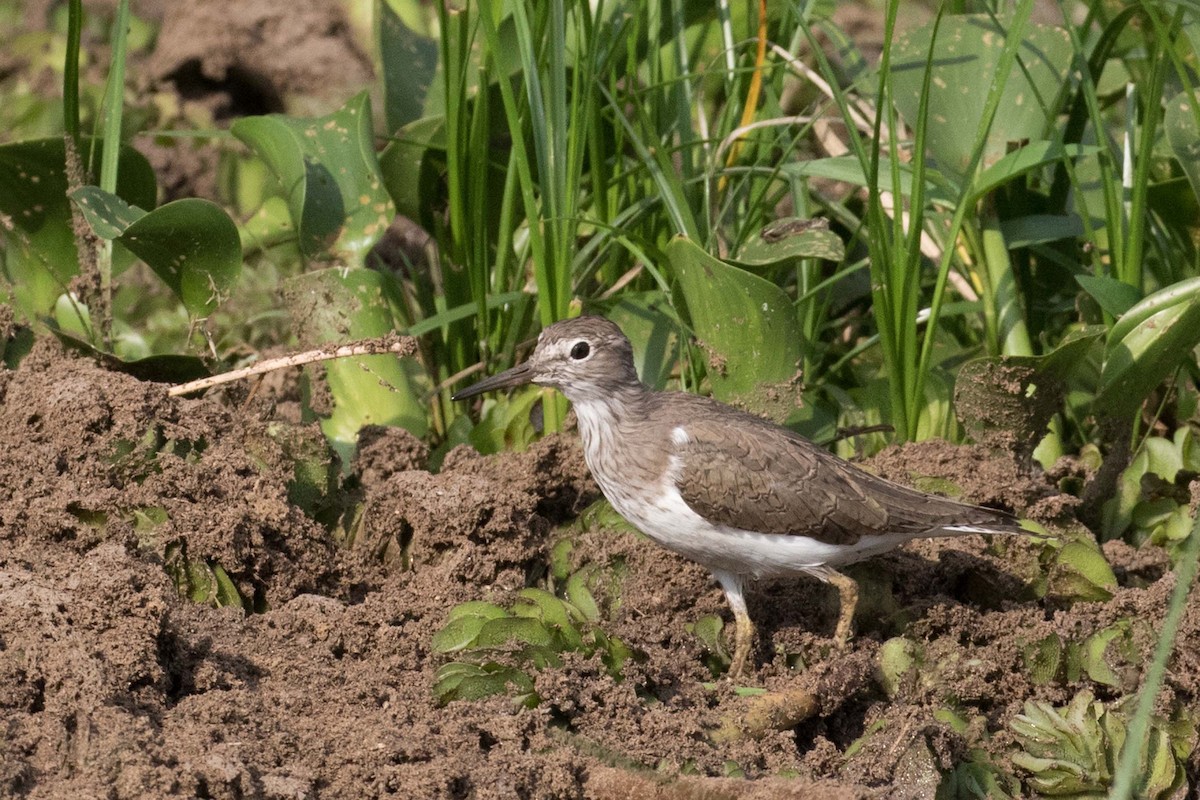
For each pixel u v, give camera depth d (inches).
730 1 548.7
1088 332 419.2
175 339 570.3
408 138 506.9
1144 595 397.1
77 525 369.1
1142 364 433.7
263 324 577.0
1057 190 516.4
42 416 395.9
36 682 308.3
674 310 465.4
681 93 510.9
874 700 375.9
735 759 338.3
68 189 456.8
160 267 432.1
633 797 316.2
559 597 423.2
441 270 520.1
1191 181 465.4
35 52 728.3
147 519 378.3
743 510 388.5
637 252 464.8
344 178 488.7
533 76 440.1
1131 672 375.6
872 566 424.5
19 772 281.7
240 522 384.2
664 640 394.0
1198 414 496.7
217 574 379.9
